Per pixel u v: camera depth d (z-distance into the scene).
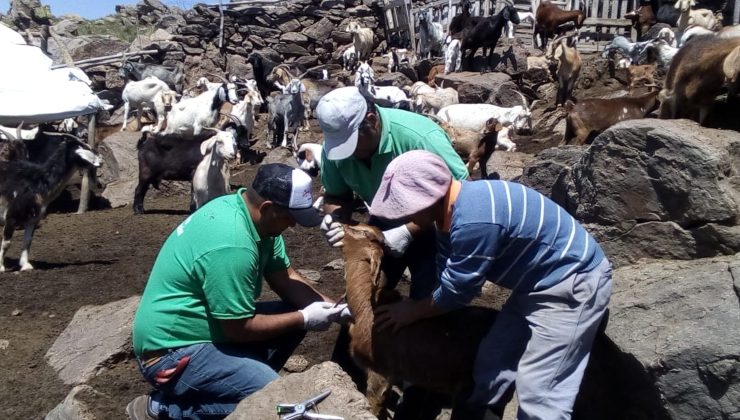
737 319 3.56
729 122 7.59
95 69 24.89
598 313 3.46
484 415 3.60
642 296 3.97
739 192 4.40
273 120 17.55
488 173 11.98
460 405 3.73
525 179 6.13
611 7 21.94
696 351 3.57
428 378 3.79
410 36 24.45
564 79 16.11
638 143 4.61
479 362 3.60
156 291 3.80
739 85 7.21
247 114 17.11
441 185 3.34
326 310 3.91
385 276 4.39
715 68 7.19
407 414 4.11
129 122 20.88
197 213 3.80
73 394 4.93
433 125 4.04
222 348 3.81
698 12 17.78
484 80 17.72
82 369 5.50
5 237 8.73
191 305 3.76
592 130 11.42
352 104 3.80
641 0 21.69
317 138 18.17
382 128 3.95
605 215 4.83
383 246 3.94
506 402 3.63
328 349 5.65
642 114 11.33
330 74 23.88
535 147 13.76
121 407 4.99
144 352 3.83
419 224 3.52
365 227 3.89
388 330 3.78
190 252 3.70
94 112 14.84
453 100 16.91
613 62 17.05
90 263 8.82
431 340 3.75
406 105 15.55
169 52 24.41
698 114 7.57
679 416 3.67
